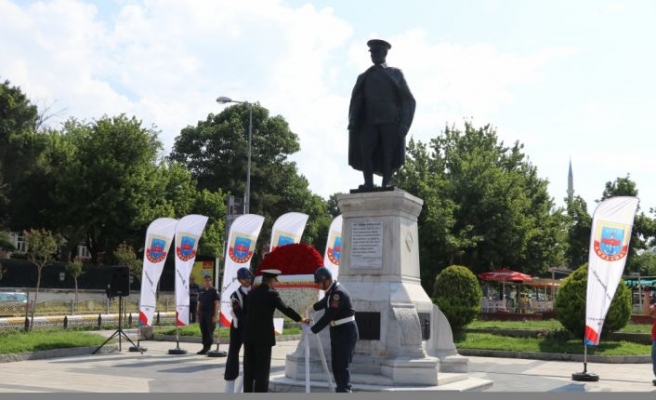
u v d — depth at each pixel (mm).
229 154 52844
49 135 43156
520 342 19609
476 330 23188
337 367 8719
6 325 20141
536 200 40594
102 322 24312
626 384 12500
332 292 8750
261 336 8453
